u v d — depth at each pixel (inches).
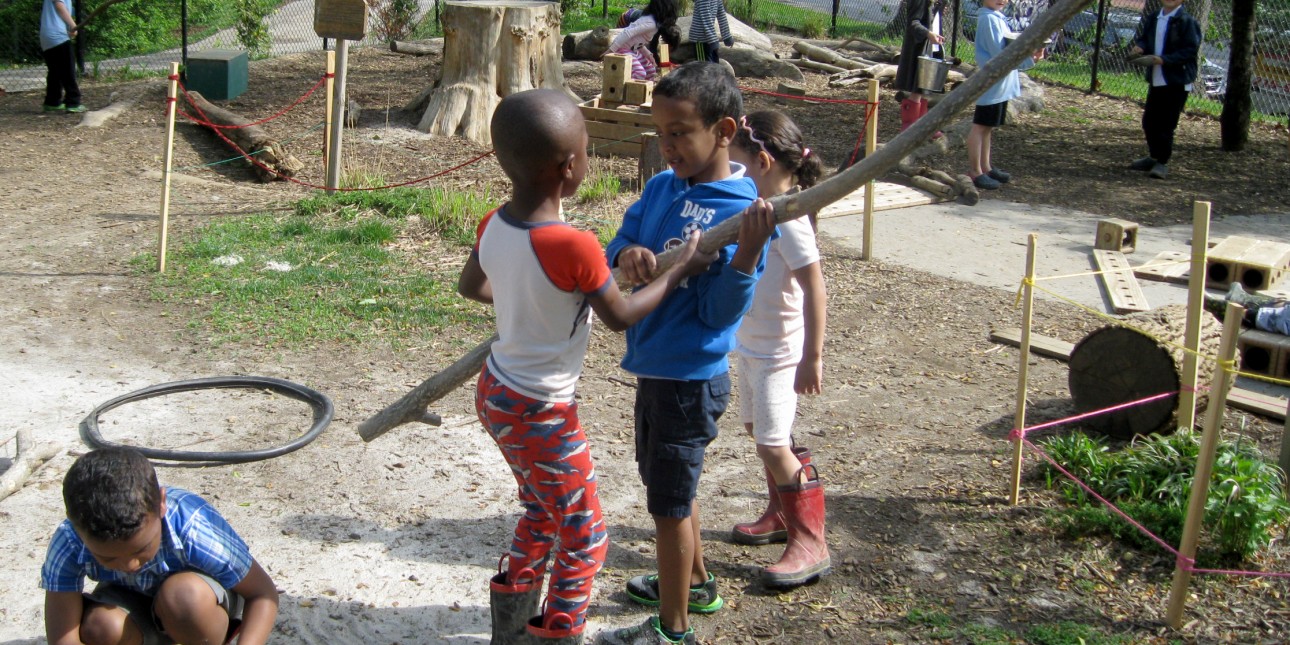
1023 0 599.2
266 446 198.1
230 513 173.6
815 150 474.3
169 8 847.7
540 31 482.0
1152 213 389.1
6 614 146.2
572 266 110.0
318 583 155.3
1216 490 158.6
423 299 274.5
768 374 148.0
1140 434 194.9
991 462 193.2
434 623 146.9
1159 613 146.6
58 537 112.8
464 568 160.2
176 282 283.7
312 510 175.6
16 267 293.0
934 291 295.7
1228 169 458.6
